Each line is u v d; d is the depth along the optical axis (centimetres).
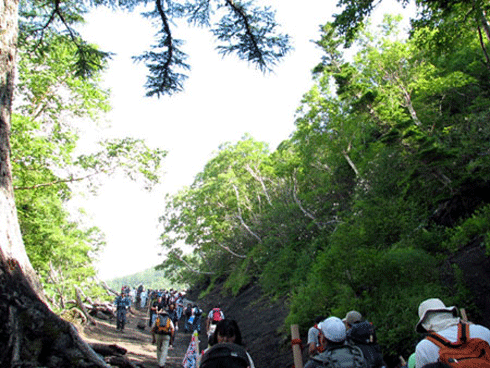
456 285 905
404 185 1580
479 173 1276
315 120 2375
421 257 1023
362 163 1967
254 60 1005
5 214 502
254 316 2134
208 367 279
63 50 1473
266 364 1252
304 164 2781
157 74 989
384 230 1245
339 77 2300
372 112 2091
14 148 1353
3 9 563
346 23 1191
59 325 488
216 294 3897
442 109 2423
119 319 1811
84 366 481
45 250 1744
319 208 2475
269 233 2905
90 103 1570
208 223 3516
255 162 3534
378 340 863
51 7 1050
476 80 2089
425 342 249
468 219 1144
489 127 1342
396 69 2339
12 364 428
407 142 1437
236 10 930
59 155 1481
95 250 2647
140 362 1052
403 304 905
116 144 1545
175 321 1909
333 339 311
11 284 462
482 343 229
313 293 1343
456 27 1305
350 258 1082
